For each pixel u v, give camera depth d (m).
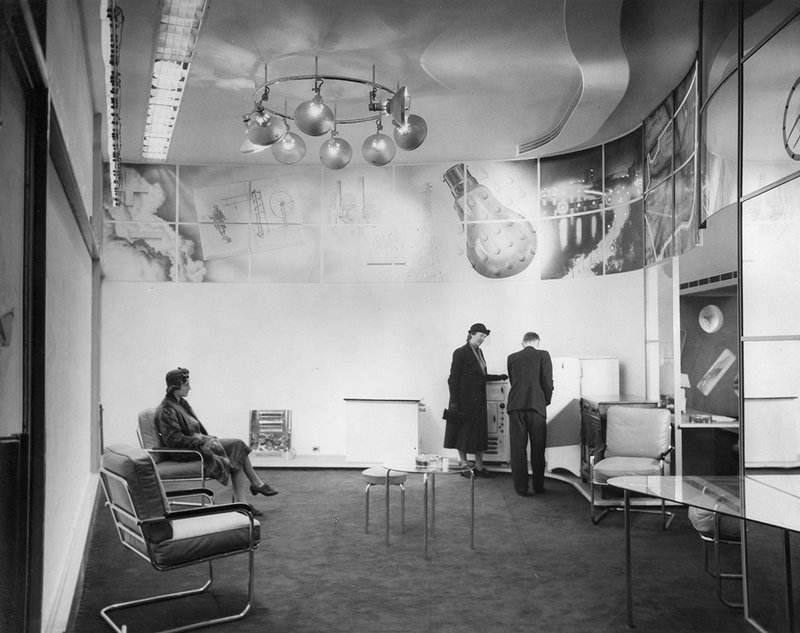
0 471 2.21
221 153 8.83
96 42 5.19
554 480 8.09
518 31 5.44
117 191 7.72
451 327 9.20
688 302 7.05
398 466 5.38
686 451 6.43
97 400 7.87
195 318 9.27
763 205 3.82
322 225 9.37
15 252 2.30
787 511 3.21
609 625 3.90
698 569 4.89
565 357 8.33
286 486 7.73
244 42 5.64
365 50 5.80
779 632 3.70
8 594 2.39
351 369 9.33
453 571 4.82
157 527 3.77
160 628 3.83
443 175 9.26
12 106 2.21
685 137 6.46
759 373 3.84
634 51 5.82
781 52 3.62
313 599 4.29
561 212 8.78
